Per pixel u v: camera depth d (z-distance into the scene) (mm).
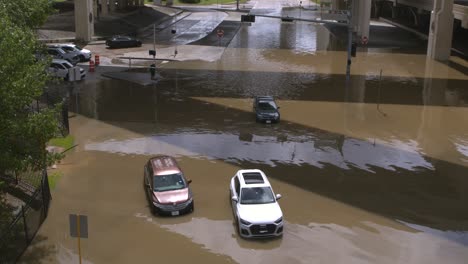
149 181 23469
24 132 16609
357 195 25031
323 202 24125
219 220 22000
